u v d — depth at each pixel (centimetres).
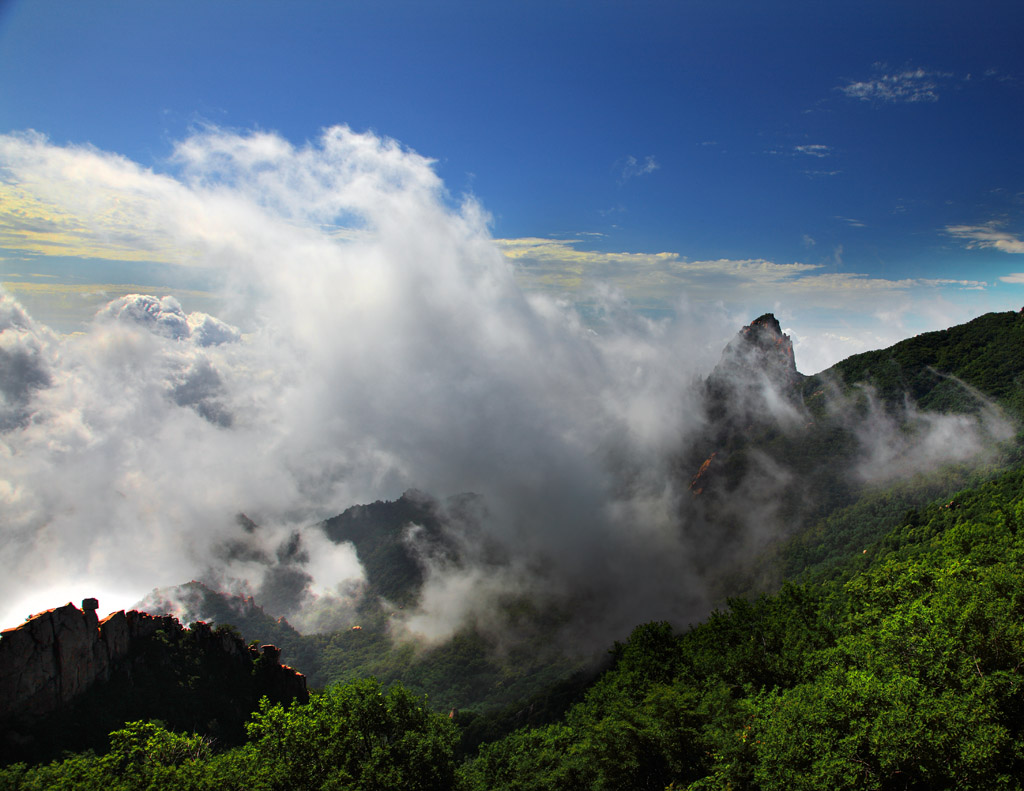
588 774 5969
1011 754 3634
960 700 3828
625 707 6012
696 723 5459
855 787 3700
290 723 5303
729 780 4572
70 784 4338
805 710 4259
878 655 4869
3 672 5703
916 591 6481
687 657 8300
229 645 8450
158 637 7700
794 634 7262
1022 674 4038
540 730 8894
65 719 6084
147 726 5066
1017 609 4716
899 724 3703
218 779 4553
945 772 3538
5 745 5522
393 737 5794
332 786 4762
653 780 5412
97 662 6688
